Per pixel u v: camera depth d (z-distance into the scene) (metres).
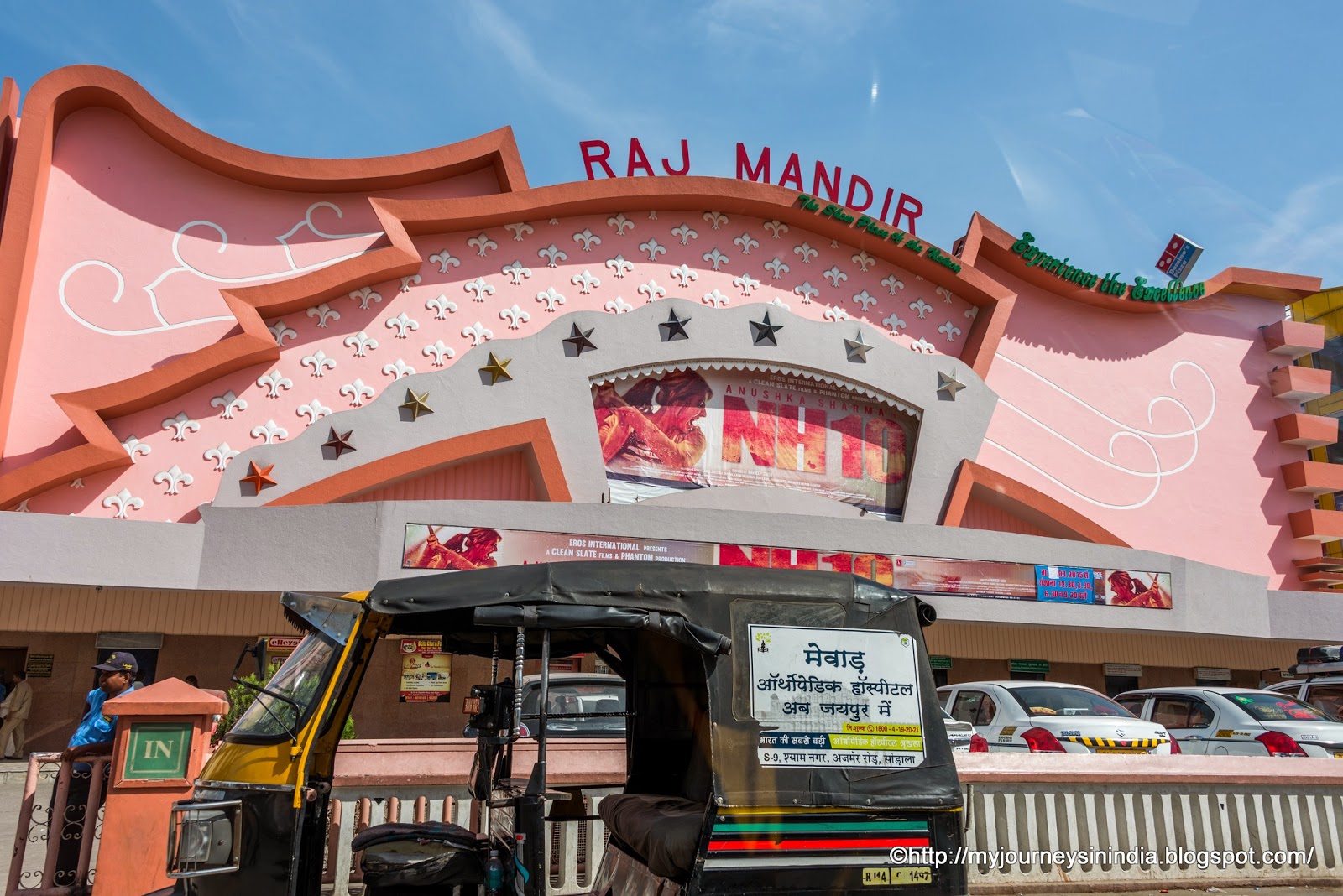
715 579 5.35
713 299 26.78
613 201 26.08
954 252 30.64
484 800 6.16
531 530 21.16
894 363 26.83
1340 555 32.34
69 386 21.55
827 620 5.34
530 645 7.00
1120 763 9.43
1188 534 30.61
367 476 22.00
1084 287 30.88
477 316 24.72
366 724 21.97
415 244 24.83
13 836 10.83
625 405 24.80
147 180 23.34
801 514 23.39
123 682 9.01
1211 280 32.78
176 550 19.73
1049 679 29.02
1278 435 32.84
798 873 4.81
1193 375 32.41
